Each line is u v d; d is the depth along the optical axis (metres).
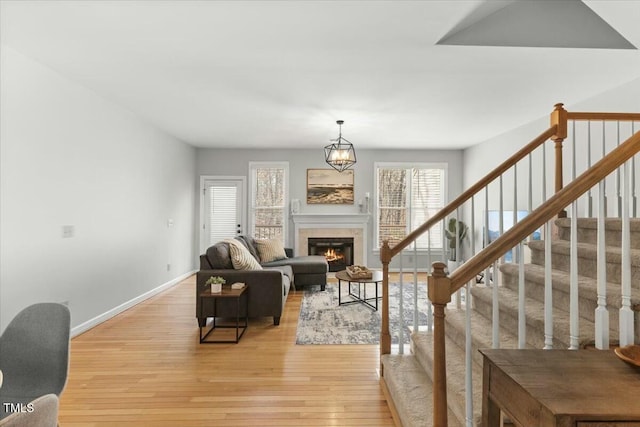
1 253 2.65
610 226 2.10
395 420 2.00
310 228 6.77
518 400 0.97
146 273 4.90
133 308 4.43
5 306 2.68
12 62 2.74
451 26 2.46
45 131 3.07
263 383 2.48
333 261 6.81
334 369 2.71
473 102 4.07
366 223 6.80
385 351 2.51
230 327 3.69
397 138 5.99
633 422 0.81
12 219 2.74
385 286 2.54
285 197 6.89
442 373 1.34
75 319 3.45
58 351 1.52
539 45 2.72
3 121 2.67
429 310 2.44
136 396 2.31
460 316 2.38
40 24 2.38
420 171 7.04
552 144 4.44
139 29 2.46
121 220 4.27
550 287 1.35
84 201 3.58
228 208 6.87
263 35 2.55
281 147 6.75
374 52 2.82
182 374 2.62
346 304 4.59
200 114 4.56
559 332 1.62
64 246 3.30
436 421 1.34
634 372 1.02
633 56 2.87
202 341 3.27
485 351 1.19
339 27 2.45
